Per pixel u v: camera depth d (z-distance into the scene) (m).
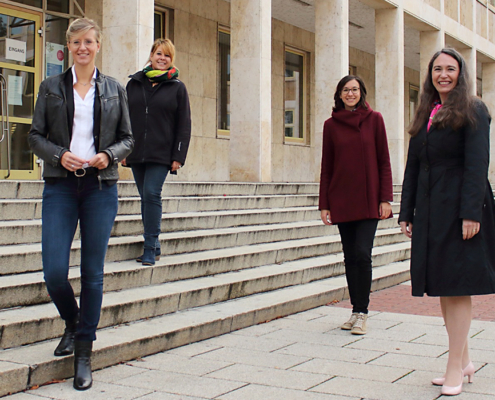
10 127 10.09
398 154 15.11
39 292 4.44
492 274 3.49
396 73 15.01
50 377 3.60
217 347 4.50
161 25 13.23
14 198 6.29
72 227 3.58
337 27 12.85
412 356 4.32
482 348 4.57
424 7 16.28
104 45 8.78
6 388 3.36
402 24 15.11
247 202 8.70
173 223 6.90
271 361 4.16
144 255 5.47
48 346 3.89
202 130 13.98
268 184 9.77
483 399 3.42
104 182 3.60
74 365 3.59
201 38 13.89
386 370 3.98
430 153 3.64
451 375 3.53
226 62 14.82
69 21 11.00
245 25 11.19
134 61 8.62
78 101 3.58
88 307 3.55
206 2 13.98
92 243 3.57
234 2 11.28
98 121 3.59
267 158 11.27
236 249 6.90
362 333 4.94
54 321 4.09
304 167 17.58
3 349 3.79
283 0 14.52
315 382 3.71
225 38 14.80
